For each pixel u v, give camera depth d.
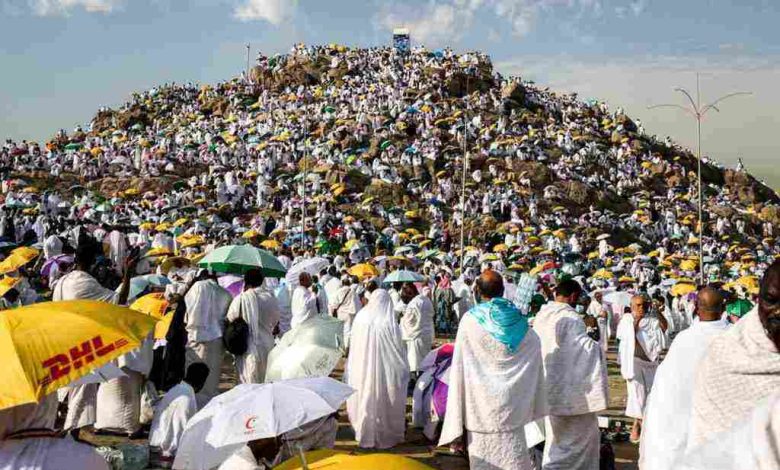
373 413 8.20
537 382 6.36
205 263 10.82
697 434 3.26
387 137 62.28
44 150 54.44
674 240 55.28
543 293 16.83
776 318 3.08
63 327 3.50
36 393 3.23
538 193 59.72
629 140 77.00
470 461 6.33
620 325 8.91
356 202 50.94
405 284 12.48
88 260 7.62
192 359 9.36
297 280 15.77
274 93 81.31
